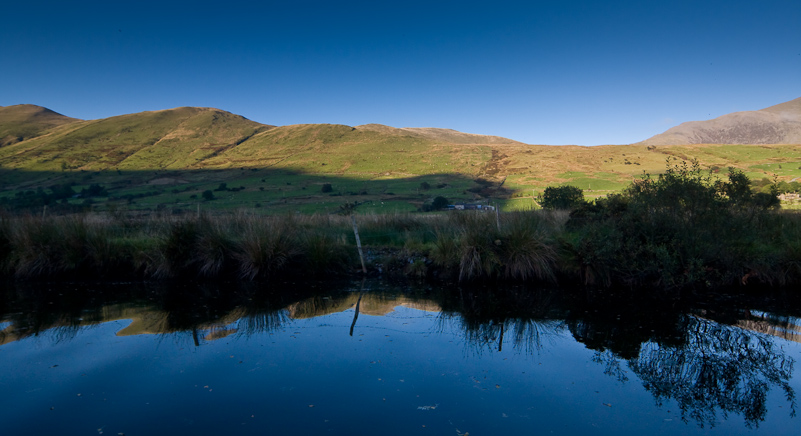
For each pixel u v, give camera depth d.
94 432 4.17
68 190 105.12
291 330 7.26
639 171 118.75
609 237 10.27
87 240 11.26
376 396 5.00
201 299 9.20
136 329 7.23
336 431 4.24
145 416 4.47
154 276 10.99
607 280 10.17
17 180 131.62
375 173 147.88
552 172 123.69
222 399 4.88
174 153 191.12
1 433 4.11
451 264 11.02
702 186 10.38
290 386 5.21
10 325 7.39
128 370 5.60
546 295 9.59
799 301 9.02
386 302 9.11
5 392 4.98
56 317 7.84
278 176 145.25
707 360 6.18
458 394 5.08
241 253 11.30
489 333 7.23
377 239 13.44
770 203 12.16
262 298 9.32
